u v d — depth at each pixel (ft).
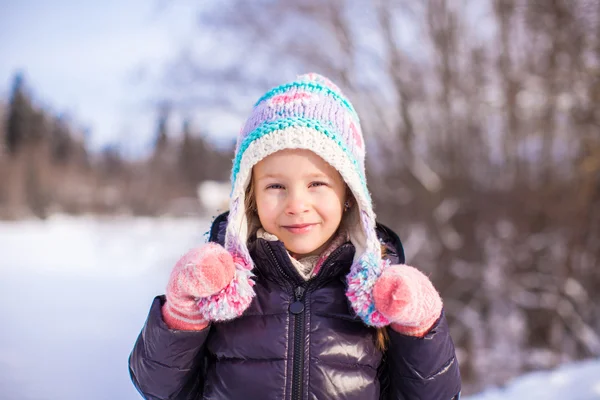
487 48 31.35
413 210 30.78
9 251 64.49
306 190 4.83
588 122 26.40
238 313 4.51
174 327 4.43
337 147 4.85
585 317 25.84
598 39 26.58
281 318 4.80
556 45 27.78
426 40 33.60
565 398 12.10
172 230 67.82
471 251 28.27
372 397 4.70
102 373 20.36
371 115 34.32
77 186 121.08
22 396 17.72
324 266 4.87
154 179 93.45
